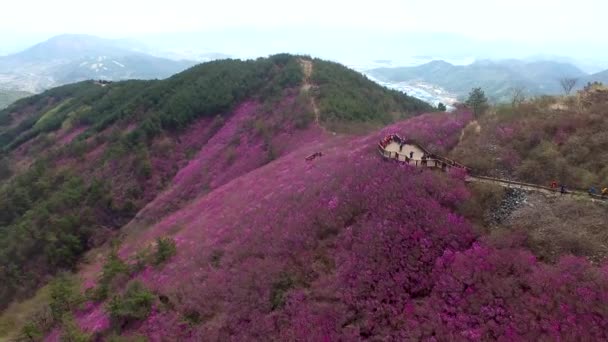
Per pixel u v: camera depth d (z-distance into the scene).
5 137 137.38
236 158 80.44
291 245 33.06
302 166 52.81
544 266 24.22
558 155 33.25
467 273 25.14
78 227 69.81
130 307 33.41
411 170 35.22
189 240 45.47
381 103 105.81
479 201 30.84
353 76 119.75
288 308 27.94
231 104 104.19
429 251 27.58
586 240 25.00
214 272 34.94
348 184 36.66
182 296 33.62
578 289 22.08
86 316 39.50
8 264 62.66
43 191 83.12
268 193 47.00
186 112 98.94
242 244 36.84
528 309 22.39
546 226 27.00
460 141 41.59
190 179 79.00
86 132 106.31
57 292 42.62
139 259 44.94
